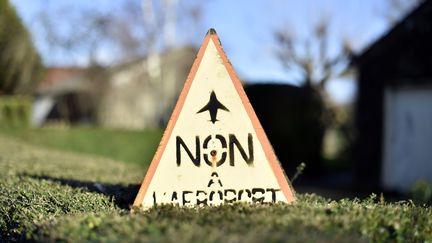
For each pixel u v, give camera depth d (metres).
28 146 14.92
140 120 32.78
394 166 12.31
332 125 18.67
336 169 17.86
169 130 4.10
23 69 28.81
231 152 4.14
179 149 4.09
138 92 32.81
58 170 7.80
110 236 2.98
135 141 21.14
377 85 12.66
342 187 12.89
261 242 2.68
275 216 3.27
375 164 12.69
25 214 4.36
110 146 21.16
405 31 12.07
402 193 11.79
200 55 4.21
